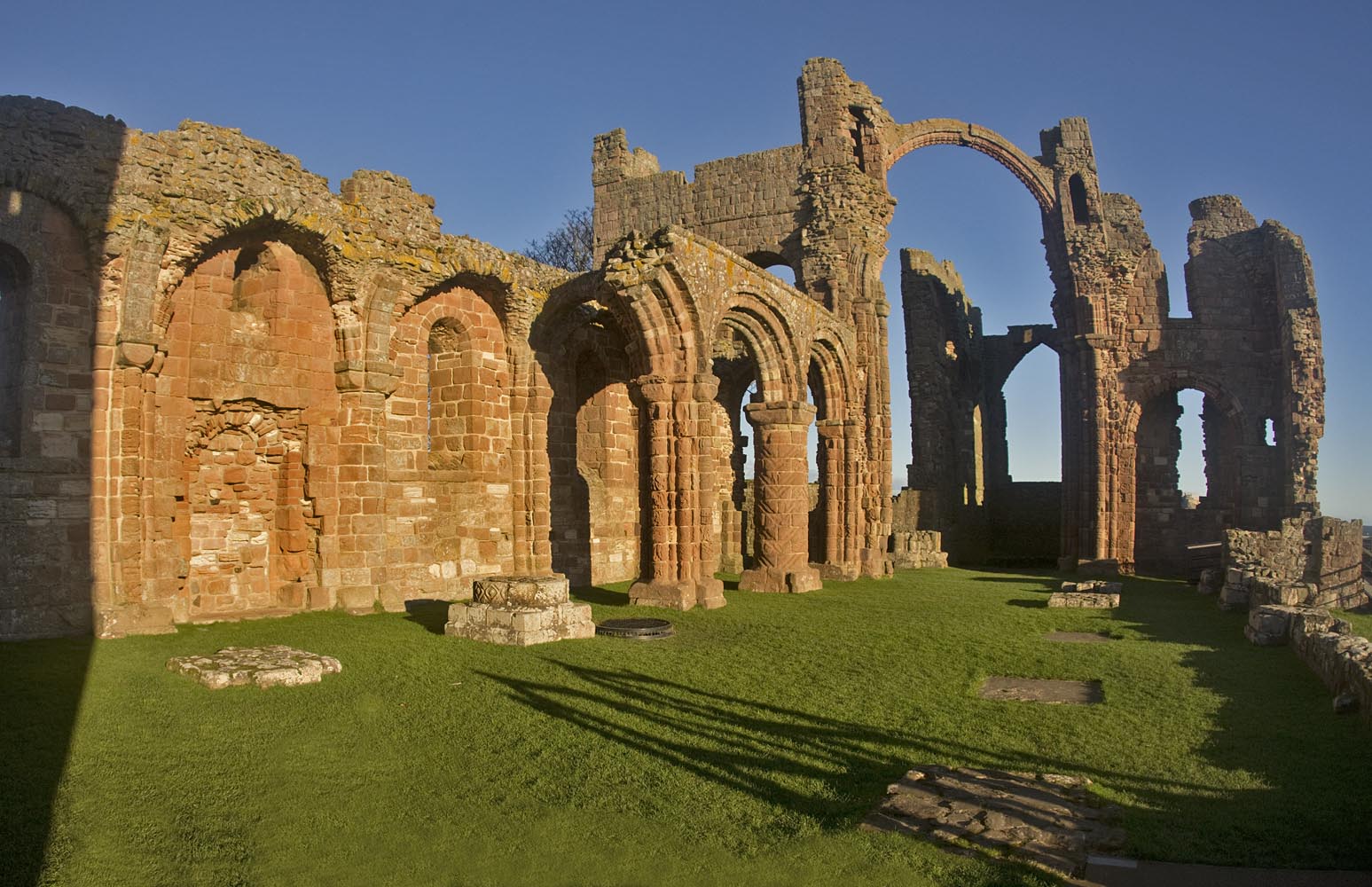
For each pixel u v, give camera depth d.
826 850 6.05
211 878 5.80
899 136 32.56
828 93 29.45
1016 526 46.56
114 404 13.63
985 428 48.53
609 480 24.98
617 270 18.55
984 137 35.50
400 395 18.81
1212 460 41.69
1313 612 13.69
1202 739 8.59
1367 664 9.41
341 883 5.78
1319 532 27.06
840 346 26.14
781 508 22.47
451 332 20.47
